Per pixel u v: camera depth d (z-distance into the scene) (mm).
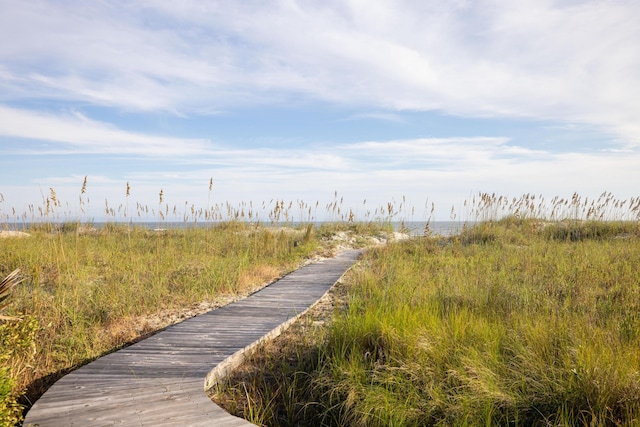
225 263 11734
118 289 8594
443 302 7516
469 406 4254
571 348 4879
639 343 5238
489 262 11852
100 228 18531
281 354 6020
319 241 19125
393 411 4262
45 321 6715
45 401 4152
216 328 6730
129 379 4707
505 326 6184
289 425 4484
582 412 4031
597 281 9109
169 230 17406
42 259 10938
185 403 4113
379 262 13023
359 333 5875
